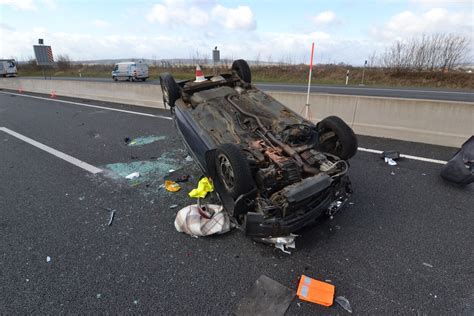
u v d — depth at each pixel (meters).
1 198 4.02
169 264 2.70
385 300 2.27
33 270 2.67
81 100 12.30
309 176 2.97
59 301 2.33
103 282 2.51
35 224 3.39
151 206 3.70
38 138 6.85
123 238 3.09
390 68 23.31
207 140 3.50
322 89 16.23
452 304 2.21
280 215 2.65
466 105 4.91
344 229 3.12
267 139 3.33
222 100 4.19
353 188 3.92
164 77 4.91
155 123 7.81
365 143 5.55
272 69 28.30
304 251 2.82
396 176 4.21
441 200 3.58
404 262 2.63
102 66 47.94
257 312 2.19
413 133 5.51
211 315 2.18
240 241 2.99
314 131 3.43
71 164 5.17
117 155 5.52
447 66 22.39
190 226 3.02
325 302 2.24
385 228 3.11
